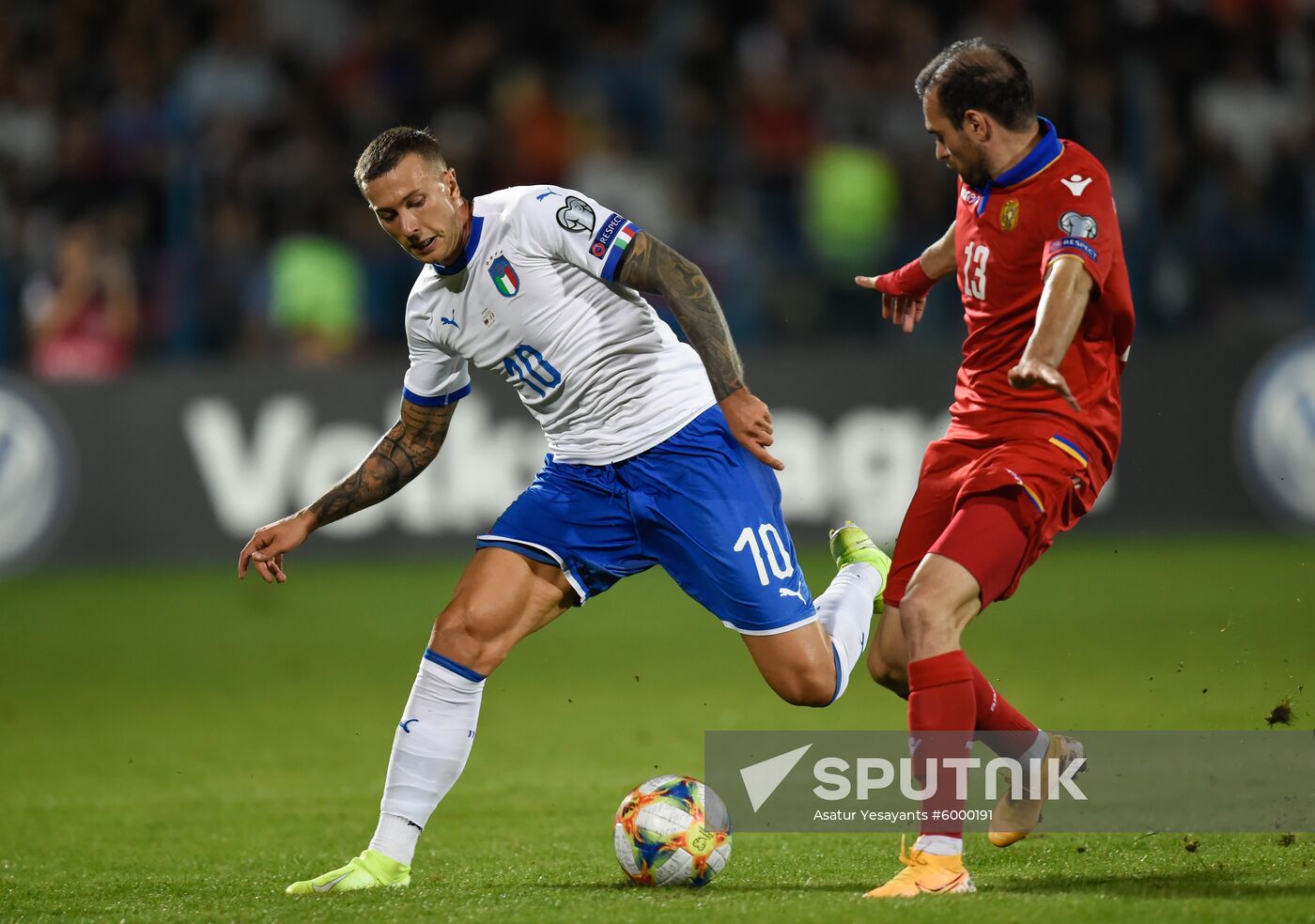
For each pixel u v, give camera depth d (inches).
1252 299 2182.6
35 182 2311.8
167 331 2111.2
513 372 692.7
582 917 561.3
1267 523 2005.4
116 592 1861.5
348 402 2000.5
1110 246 617.6
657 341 694.5
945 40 2507.4
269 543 707.4
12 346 2105.1
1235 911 538.6
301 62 2486.5
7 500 1963.6
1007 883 622.2
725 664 1362.0
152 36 2480.3
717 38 2516.0
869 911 550.6
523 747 1034.1
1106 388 650.8
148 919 590.2
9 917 605.3
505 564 684.1
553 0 2598.4
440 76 2471.7
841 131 2428.6
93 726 1159.6
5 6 2502.5
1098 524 2012.8
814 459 2003.0
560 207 663.8
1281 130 2447.1
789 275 2138.3
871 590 750.5
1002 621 1520.7
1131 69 2271.2
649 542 701.9
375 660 1427.2
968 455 663.1
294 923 571.2
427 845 757.3
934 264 750.5
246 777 970.7
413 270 2156.7
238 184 2247.8
